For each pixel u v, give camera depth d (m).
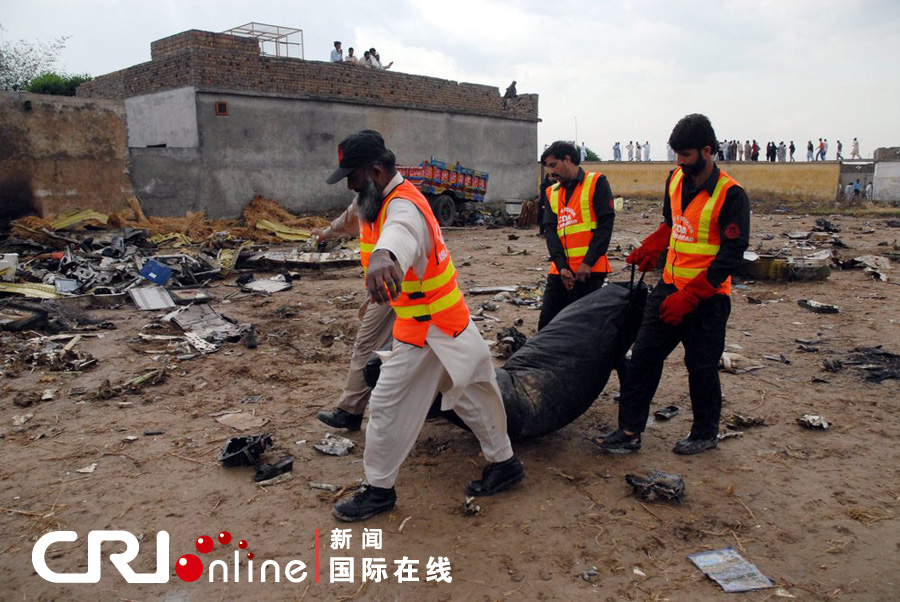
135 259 10.49
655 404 5.08
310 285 10.12
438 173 18.25
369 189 3.09
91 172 14.38
